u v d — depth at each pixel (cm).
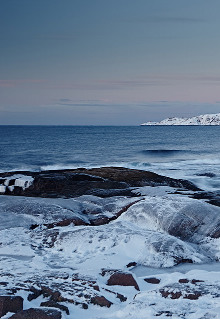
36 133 13562
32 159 4650
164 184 2236
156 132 15800
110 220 1398
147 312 616
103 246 1112
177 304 649
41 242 1184
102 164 4175
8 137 10144
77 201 1566
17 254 1095
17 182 2198
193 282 780
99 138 10031
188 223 1219
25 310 606
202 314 593
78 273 863
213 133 14625
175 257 1023
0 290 680
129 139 9588
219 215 1238
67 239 1163
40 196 1906
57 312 606
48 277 811
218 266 1010
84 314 641
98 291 723
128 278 809
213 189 2467
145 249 1063
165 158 4850
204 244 1161
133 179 2269
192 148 6462
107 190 1872
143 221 1289
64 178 2198
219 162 4197
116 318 612
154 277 855
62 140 8869
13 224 1327
